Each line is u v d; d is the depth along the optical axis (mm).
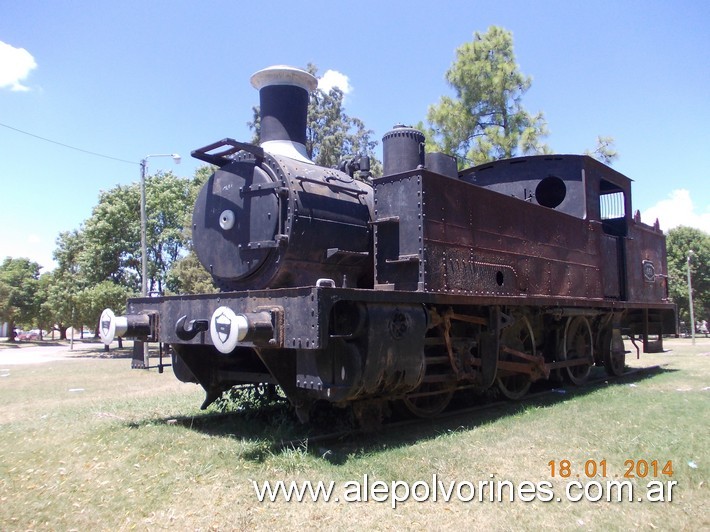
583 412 6867
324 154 28859
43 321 49094
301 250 5938
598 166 9703
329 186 6445
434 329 6680
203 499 4031
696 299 39469
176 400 8383
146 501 4008
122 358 21641
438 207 6223
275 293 5000
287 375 5406
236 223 6281
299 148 6988
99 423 6605
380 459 4844
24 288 47375
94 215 23453
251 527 3568
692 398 7859
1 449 5566
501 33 18000
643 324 11875
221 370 6727
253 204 6129
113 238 23219
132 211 23609
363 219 6680
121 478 4527
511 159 9211
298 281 6039
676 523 3602
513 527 3553
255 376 6184
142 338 6301
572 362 9148
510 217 7477
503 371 7758
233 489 4227
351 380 5051
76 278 25578
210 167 25406
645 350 11859
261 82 7145
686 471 4543
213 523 3629
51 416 7262
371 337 5086
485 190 7023
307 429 5938
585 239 9188
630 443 5344
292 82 7086
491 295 6816
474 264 6668
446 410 7227
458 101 17797
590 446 5305
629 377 10727
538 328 8812
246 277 6195
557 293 8289
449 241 6312
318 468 4648
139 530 3561
